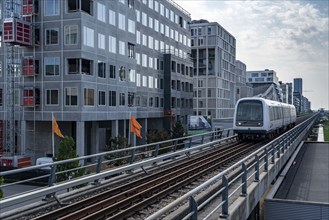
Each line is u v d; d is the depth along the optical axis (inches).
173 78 2393.0
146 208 385.4
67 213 352.8
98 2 1518.2
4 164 1391.5
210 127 2603.3
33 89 1453.0
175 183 503.8
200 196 389.1
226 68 3914.9
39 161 1317.7
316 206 536.7
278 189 682.2
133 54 1889.8
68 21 1413.6
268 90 5285.4
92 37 1476.4
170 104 2325.3
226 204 319.6
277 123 1204.5
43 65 1454.2
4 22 1389.0
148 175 560.4
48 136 1565.0
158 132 1822.1
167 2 2436.0
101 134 1796.3
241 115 1067.3
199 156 791.1
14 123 1497.3
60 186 360.2
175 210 355.9
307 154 1212.5
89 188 444.8
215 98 3506.4
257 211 528.4
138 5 2001.7
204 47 3553.2
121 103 1710.1
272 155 657.6
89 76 1454.2
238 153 827.4
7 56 1497.3
